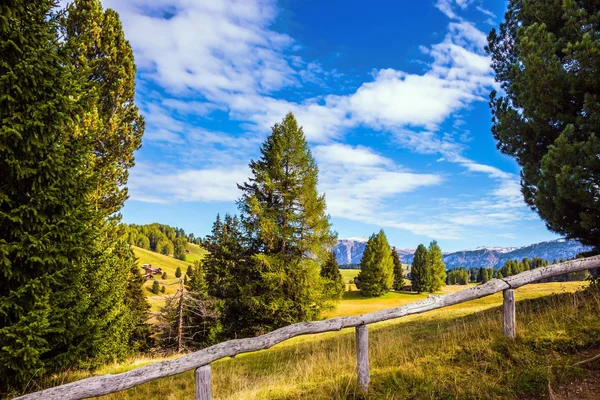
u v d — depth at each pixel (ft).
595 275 29.01
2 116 20.72
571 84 26.27
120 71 63.62
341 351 28.71
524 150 32.86
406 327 46.26
